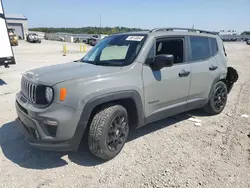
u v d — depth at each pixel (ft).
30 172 10.79
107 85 11.15
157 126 16.14
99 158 11.85
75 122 10.48
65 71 11.88
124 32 15.66
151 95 13.10
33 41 146.72
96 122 11.11
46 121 10.33
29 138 11.19
